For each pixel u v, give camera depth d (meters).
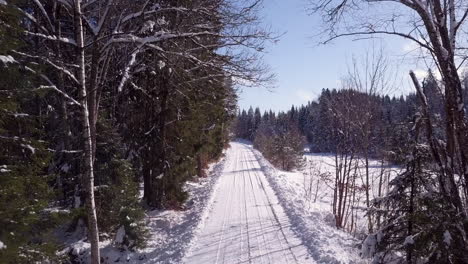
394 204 8.27
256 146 81.88
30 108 12.64
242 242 11.03
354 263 8.70
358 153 16.61
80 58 8.52
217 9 11.38
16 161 7.44
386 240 8.08
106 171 11.81
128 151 15.62
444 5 7.09
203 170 27.98
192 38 11.29
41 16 10.63
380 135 15.62
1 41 6.56
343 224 16.20
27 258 6.61
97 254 8.44
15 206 6.46
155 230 13.40
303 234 11.44
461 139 7.09
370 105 16.08
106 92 13.84
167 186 16.22
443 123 8.22
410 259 7.34
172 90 15.45
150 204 16.06
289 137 46.19
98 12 10.41
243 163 40.22
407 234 7.89
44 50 10.34
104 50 9.62
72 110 13.12
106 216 11.88
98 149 11.78
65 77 12.88
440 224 6.99
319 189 25.73
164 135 15.82
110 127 12.40
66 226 13.20
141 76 15.02
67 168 12.03
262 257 9.62
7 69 6.68
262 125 106.31
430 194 7.55
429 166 7.91
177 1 11.50
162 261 10.03
